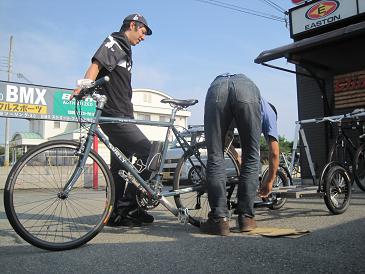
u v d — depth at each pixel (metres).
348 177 3.86
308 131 7.90
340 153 4.86
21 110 10.90
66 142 2.75
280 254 2.25
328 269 1.94
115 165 3.35
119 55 3.28
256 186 3.01
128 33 3.54
